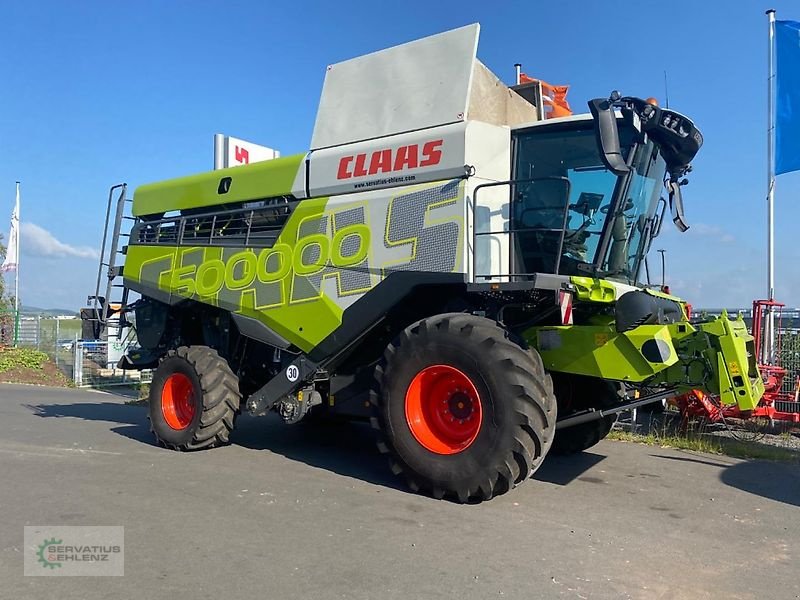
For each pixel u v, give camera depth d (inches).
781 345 378.6
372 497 215.5
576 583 147.6
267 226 278.7
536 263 233.0
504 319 230.1
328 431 346.0
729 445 299.9
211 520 190.9
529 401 197.2
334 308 247.9
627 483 237.1
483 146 225.3
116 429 351.9
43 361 748.0
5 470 251.9
